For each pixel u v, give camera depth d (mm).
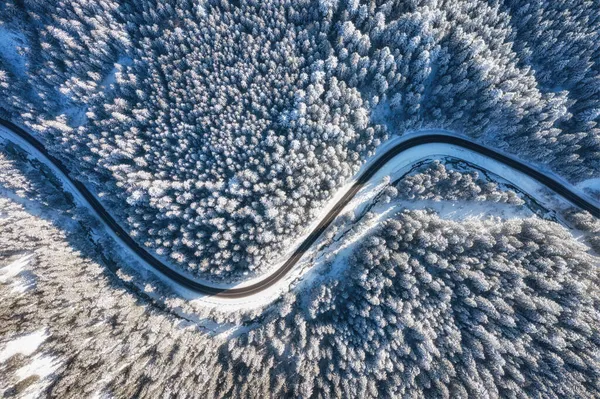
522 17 52500
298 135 49969
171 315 54094
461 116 54844
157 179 52562
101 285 52750
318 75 48156
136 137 53250
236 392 48562
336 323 50844
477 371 47125
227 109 50688
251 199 51188
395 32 48625
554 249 49562
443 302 48344
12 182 54531
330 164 52062
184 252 52438
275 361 50969
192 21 51406
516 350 46844
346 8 49219
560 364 45812
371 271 50750
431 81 53625
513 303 49062
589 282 49469
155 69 52625
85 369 46875
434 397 46688
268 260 52438
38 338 47531
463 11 51469
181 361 49844
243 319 53844
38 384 45375
